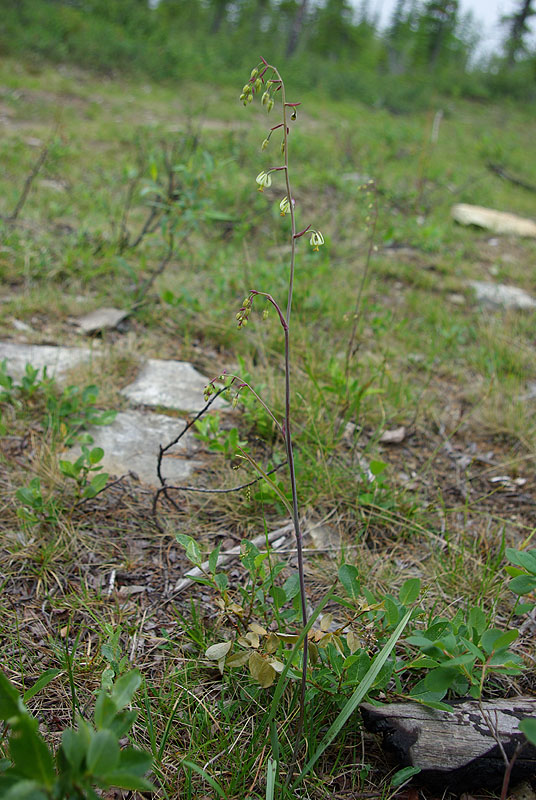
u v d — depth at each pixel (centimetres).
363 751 183
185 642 218
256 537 271
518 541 290
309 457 313
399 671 192
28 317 424
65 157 806
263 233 656
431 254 686
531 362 467
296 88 1934
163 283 490
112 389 358
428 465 334
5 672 199
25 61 1418
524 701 191
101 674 200
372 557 268
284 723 187
